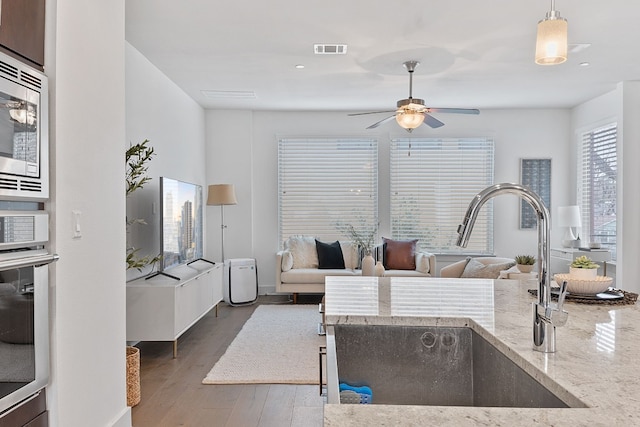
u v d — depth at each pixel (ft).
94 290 7.75
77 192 7.23
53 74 6.52
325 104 22.57
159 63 16.20
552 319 3.92
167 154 17.93
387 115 24.17
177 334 13.87
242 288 21.57
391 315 5.50
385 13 12.12
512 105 23.06
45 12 6.47
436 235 24.21
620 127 18.94
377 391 5.44
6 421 5.58
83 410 7.36
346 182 24.29
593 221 21.99
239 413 10.11
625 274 18.97
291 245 23.22
